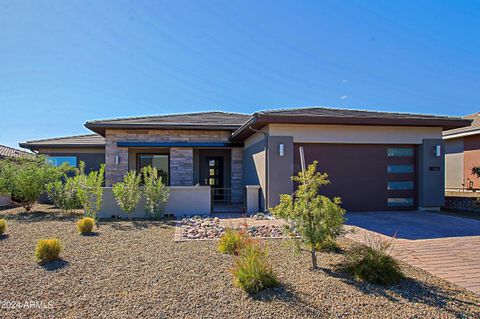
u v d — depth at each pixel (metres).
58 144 16.91
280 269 5.21
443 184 12.05
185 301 4.03
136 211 11.03
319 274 4.98
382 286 4.52
